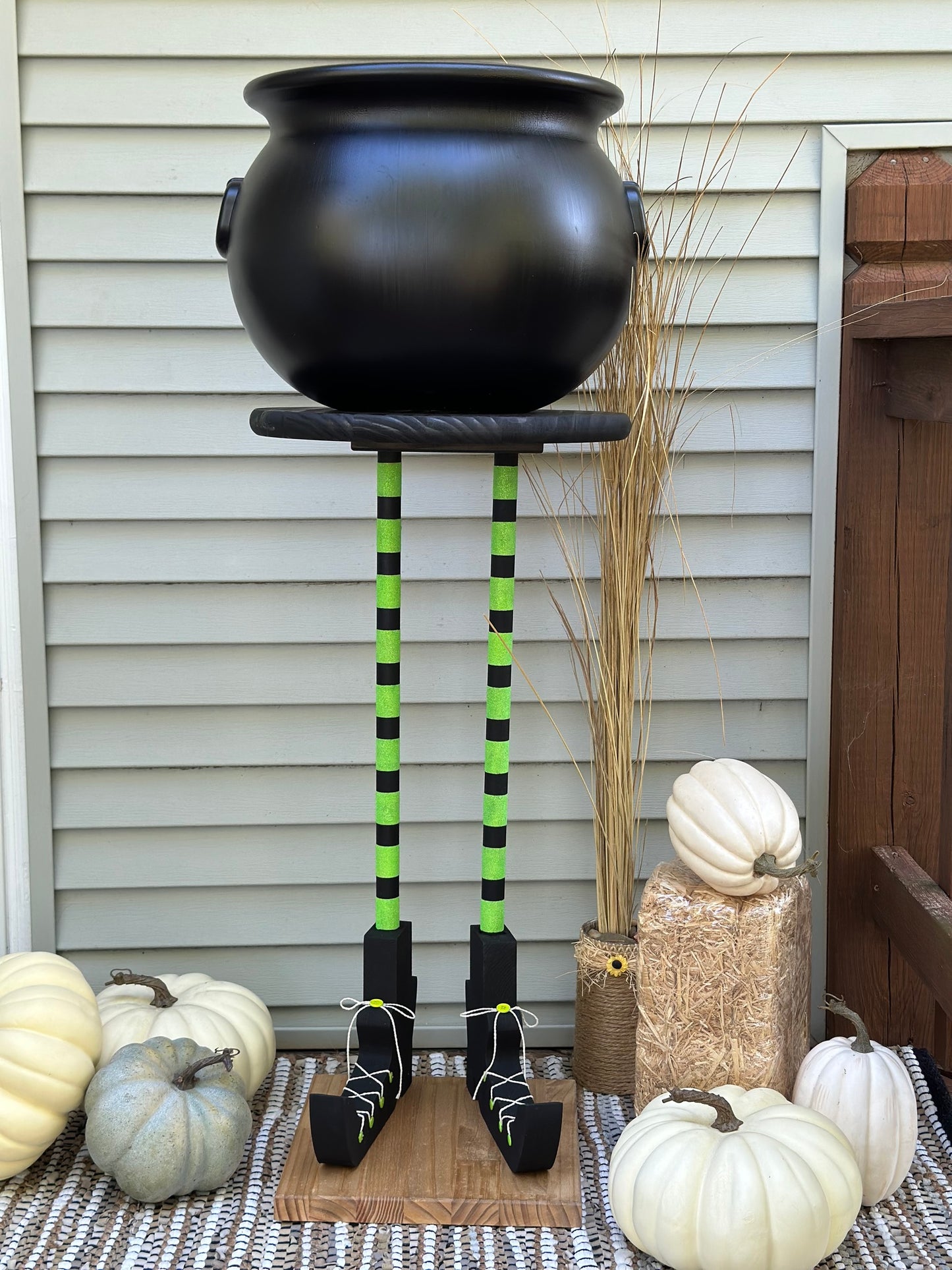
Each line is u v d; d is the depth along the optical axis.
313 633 2.28
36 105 2.14
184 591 2.27
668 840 2.35
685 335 2.22
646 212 2.19
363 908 2.36
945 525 2.24
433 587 2.27
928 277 2.18
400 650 2.04
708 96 2.16
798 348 2.22
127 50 2.13
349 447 2.24
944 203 2.16
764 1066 1.91
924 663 2.27
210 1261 1.71
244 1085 2.02
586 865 2.35
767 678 2.31
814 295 2.21
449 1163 1.87
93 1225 1.79
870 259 2.19
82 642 2.27
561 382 1.64
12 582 2.25
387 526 1.89
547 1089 2.10
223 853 2.34
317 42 2.14
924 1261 1.71
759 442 2.24
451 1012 2.38
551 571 2.26
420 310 1.49
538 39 2.15
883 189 2.16
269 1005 2.38
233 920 2.35
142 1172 1.77
